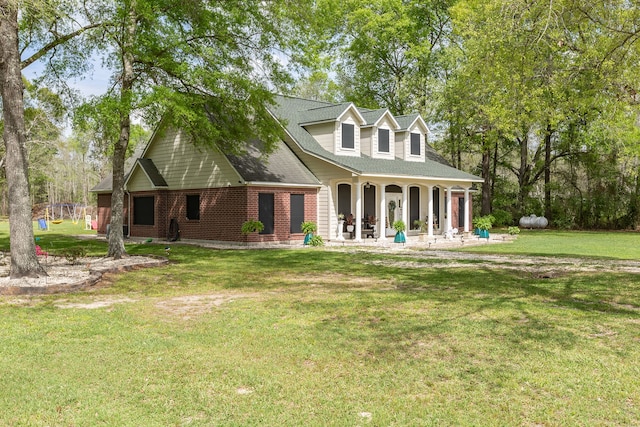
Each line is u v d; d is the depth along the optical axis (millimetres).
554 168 42406
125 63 16312
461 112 34094
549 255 18609
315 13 18469
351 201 27203
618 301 9602
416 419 4473
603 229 38719
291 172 24734
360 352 6375
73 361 6059
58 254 17734
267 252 19812
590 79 13492
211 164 24141
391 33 38656
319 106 31938
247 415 4578
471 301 9484
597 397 4922
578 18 12812
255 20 17594
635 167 37531
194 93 17547
